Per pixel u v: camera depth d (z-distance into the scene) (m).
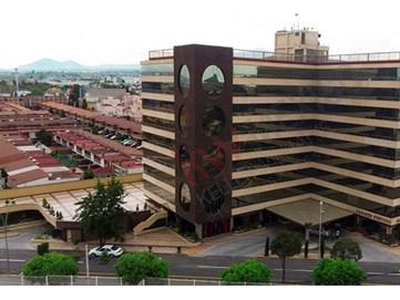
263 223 66.56
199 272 52.31
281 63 62.69
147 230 65.44
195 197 58.31
